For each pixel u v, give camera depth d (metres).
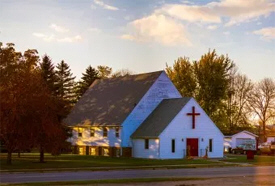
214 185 28.45
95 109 69.31
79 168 41.38
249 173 37.69
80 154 67.94
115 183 28.88
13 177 32.78
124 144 61.03
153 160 53.34
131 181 29.95
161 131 56.59
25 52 45.38
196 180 31.19
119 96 67.31
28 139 43.31
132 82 68.00
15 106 41.69
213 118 88.06
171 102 61.97
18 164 44.78
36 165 43.84
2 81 42.88
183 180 31.14
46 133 43.38
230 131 92.00
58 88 82.25
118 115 63.09
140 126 61.81
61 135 45.88
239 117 102.56
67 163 46.69
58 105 46.12
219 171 39.88
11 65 43.88
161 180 30.73
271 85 105.81
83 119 69.00
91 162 48.78
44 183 27.86
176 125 57.88
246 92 105.06
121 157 59.59
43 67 83.19
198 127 59.53
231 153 77.62
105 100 69.50
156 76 64.75
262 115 105.88
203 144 59.66
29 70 44.88
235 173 37.62
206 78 87.38
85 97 74.62
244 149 74.94
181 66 89.88
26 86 42.81
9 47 44.75
